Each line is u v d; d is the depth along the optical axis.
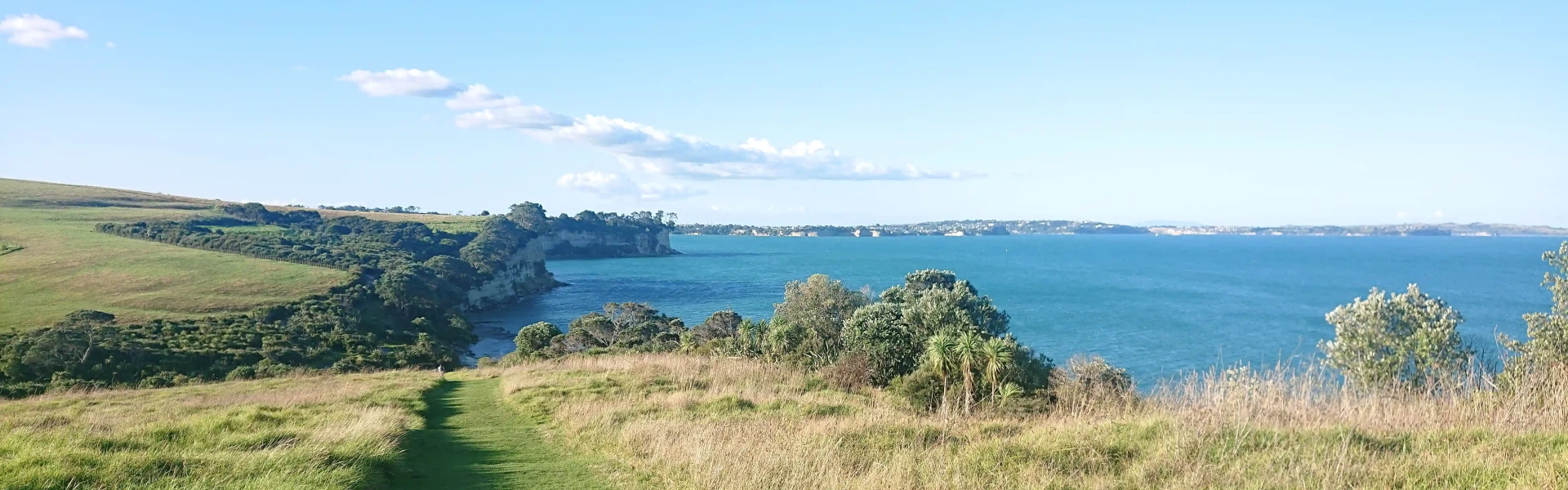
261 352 63.38
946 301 39.06
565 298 144.88
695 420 17.33
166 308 77.31
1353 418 12.57
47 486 8.85
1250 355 69.62
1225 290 138.75
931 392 27.55
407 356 67.75
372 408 18.95
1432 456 9.68
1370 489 8.51
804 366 38.06
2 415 21.55
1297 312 105.12
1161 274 181.12
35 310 73.00
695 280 178.50
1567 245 19.20
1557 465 8.43
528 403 22.02
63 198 161.75
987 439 13.23
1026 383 27.53
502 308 132.00
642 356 43.78
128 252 107.25
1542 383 13.30
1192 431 11.41
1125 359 68.62
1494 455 9.41
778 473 10.78
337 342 71.31
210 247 119.62
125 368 54.88
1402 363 19.97
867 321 38.59
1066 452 11.12
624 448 13.89
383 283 98.56
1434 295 120.69
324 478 9.78
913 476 10.42
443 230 179.88
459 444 15.31
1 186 166.00
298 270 103.56
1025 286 149.88
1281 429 11.59
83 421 17.77
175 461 10.16
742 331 46.50
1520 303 108.31
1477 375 14.77
